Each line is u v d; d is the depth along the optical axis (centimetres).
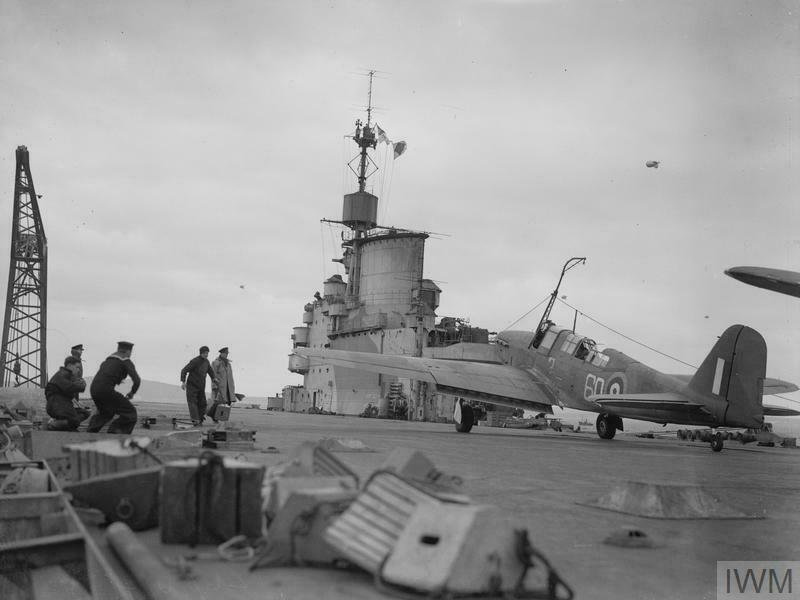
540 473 1044
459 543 339
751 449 2550
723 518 670
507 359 2783
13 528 463
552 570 348
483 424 5312
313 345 7300
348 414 6438
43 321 8650
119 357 1245
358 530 382
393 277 6525
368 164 7244
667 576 434
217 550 439
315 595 343
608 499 709
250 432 1195
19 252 8638
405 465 503
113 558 408
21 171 8612
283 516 407
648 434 3947
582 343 2481
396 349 6062
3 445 1023
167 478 456
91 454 616
